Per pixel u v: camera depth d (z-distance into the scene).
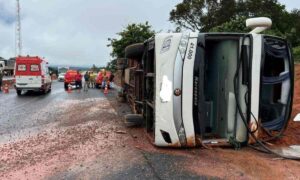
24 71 24.81
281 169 5.85
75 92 26.77
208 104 7.94
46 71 26.95
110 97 21.00
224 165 6.04
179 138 6.96
